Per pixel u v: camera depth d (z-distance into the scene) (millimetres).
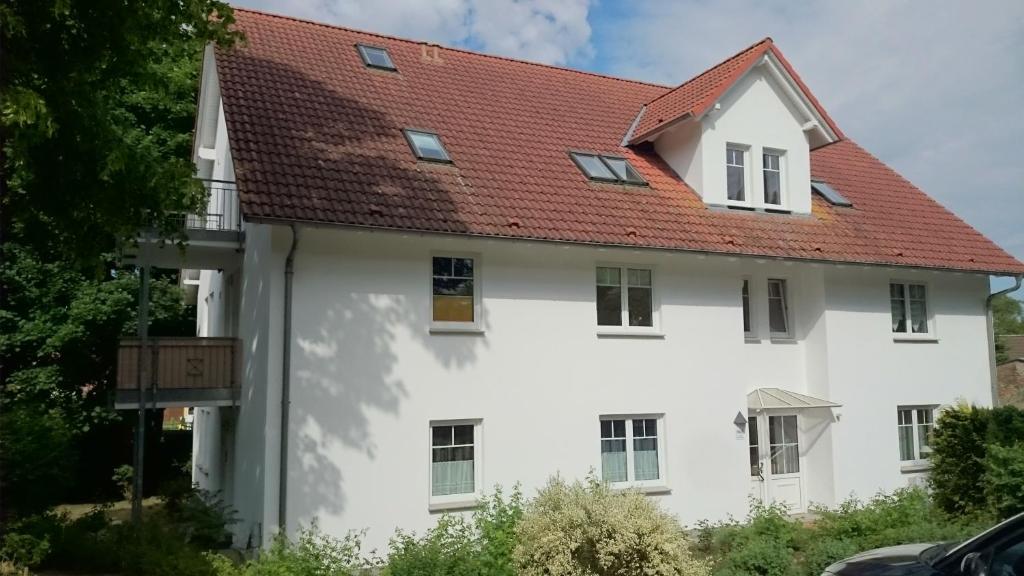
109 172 9180
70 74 9523
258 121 12922
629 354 13781
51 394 19672
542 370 13062
